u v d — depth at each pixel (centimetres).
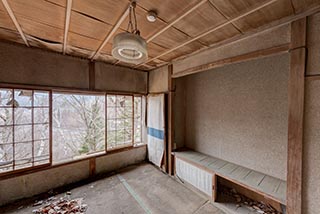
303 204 174
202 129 366
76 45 280
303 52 173
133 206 261
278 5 162
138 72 448
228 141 313
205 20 193
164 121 387
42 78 298
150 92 456
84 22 202
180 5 165
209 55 286
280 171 242
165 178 360
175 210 252
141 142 483
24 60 279
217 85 334
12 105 271
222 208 257
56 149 523
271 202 255
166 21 197
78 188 314
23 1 161
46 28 219
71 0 158
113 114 448
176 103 392
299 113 176
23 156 312
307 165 172
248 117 281
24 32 231
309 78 171
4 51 260
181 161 344
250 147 279
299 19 177
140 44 141
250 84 279
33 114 293
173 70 371
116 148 407
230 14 180
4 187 260
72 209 250
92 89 363
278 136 244
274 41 200
